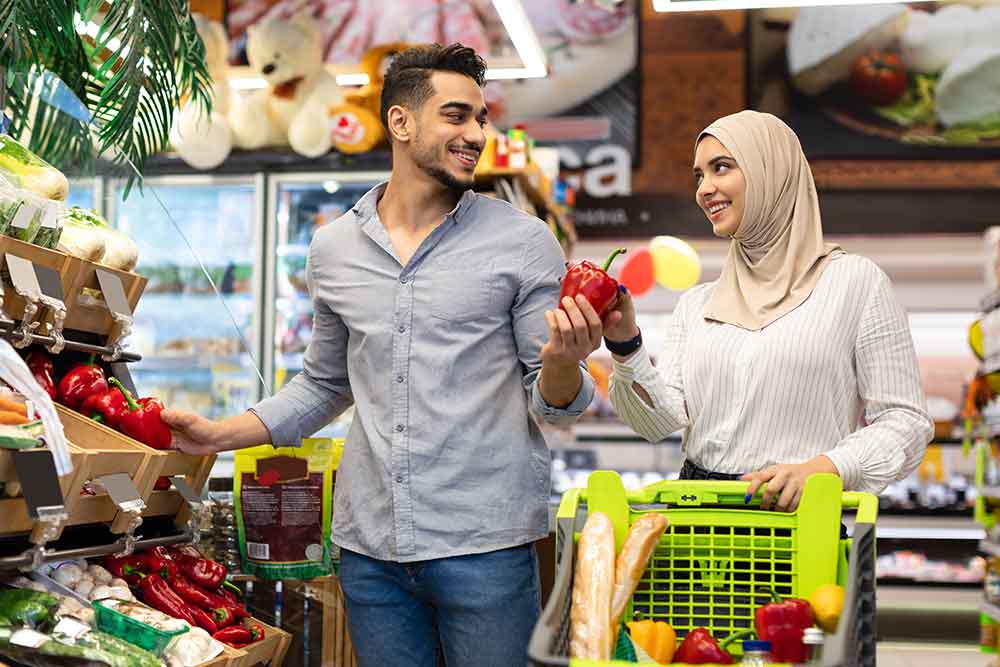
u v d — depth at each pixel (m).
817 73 9.41
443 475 2.34
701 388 2.41
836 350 2.31
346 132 6.09
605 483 2.10
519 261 2.40
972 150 9.16
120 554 2.27
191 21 3.48
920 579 8.31
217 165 6.15
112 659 2.01
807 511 2.03
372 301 2.43
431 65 2.42
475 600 2.31
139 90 3.27
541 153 6.80
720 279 2.51
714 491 2.10
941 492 8.52
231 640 2.46
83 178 2.90
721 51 9.58
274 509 2.83
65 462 2.00
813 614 1.93
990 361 6.20
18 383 2.02
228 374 3.31
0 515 1.92
